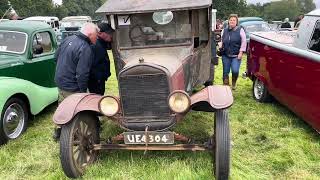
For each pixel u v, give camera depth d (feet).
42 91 22.82
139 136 14.87
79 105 15.08
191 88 18.47
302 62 18.86
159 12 17.57
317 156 17.10
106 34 18.69
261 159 16.89
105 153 17.37
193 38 17.89
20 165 16.75
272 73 23.20
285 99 21.44
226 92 14.97
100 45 20.26
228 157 14.12
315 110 17.63
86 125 15.99
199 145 14.90
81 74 16.94
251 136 19.79
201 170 15.24
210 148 14.80
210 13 19.13
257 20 61.21
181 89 16.26
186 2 17.61
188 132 19.88
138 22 17.83
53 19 93.61
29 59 23.38
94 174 15.48
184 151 17.10
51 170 16.35
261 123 21.85
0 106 18.81
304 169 15.88
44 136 20.34
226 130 14.34
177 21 17.72
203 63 20.49
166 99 14.70
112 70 40.11
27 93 20.83
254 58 26.63
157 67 14.51
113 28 17.97
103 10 17.63
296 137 19.36
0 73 21.26
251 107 24.99
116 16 17.84
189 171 15.05
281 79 21.79
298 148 17.88
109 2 18.99
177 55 17.57
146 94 14.73
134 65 14.60
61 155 14.65
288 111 23.91
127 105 14.94
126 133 14.97
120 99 14.97
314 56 17.48
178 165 15.72
